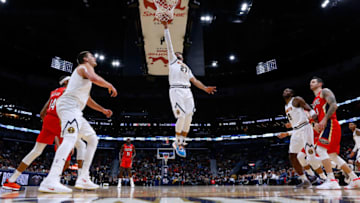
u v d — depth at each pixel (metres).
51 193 2.88
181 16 9.86
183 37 11.32
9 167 23.23
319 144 4.46
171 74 4.45
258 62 29.67
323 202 1.58
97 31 25.97
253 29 26.19
